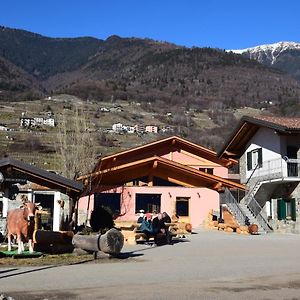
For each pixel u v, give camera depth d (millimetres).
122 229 21562
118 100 143250
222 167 39938
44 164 51156
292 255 16562
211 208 32719
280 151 32375
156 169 32844
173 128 103562
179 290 9734
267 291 9727
